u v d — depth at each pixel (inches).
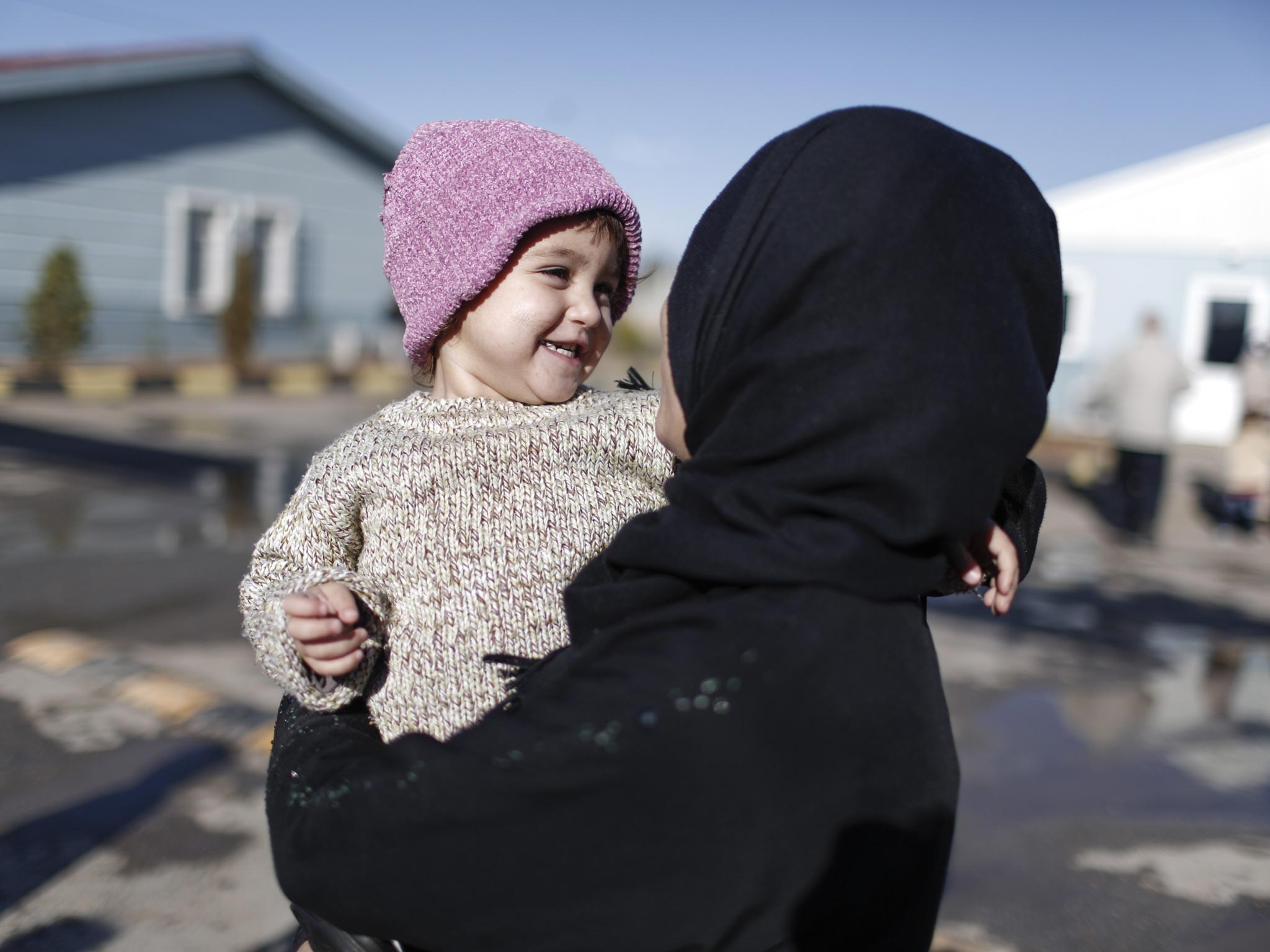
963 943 120.3
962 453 34.2
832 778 34.8
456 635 49.6
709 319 39.0
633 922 35.1
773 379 35.8
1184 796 161.2
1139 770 170.6
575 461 52.9
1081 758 174.7
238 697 179.2
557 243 55.3
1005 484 47.5
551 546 50.9
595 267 57.3
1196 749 180.1
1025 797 158.9
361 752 44.7
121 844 133.6
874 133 37.4
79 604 227.9
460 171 54.8
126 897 122.4
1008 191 38.6
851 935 36.1
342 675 49.0
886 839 35.7
